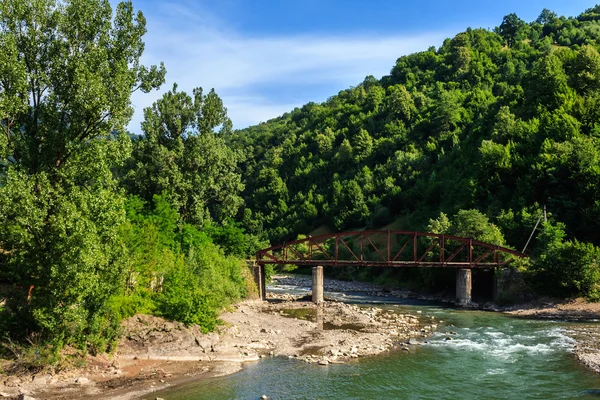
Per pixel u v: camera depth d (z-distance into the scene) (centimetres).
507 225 7319
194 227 5994
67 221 2577
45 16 2934
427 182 12862
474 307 6188
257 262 6869
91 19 3056
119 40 3219
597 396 2388
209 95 6694
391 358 3188
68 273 2562
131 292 3516
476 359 3166
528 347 3525
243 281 6231
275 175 18962
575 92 10431
